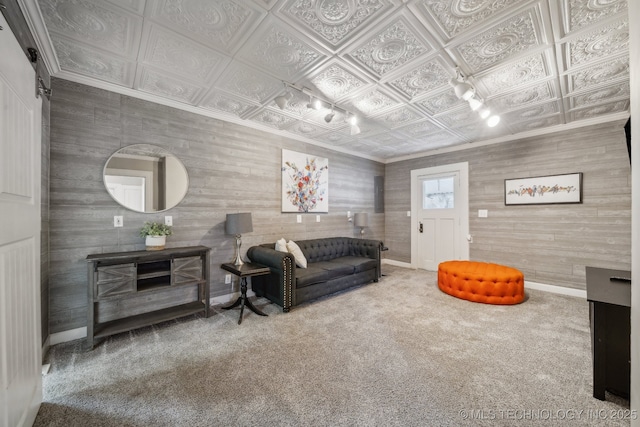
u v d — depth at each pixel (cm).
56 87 229
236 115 333
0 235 113
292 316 286
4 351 116
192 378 181
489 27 178
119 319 251
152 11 166
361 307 311
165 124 288
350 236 505
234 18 172
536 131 383
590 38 187
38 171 156
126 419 146
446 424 143
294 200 412
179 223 297
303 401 160
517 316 282
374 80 245
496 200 424
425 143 454
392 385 174
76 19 171
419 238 523
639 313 74
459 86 224
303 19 172
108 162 254
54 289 227
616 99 286
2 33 115
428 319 276
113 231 257
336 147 477
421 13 167
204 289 301
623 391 155
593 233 342
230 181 339
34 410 144
